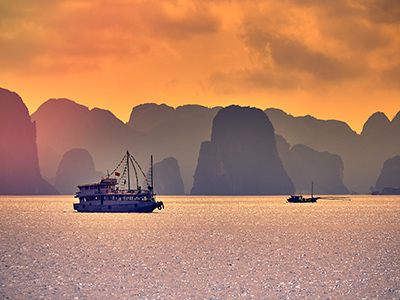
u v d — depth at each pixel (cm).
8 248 16388
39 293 10162
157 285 10869
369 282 11206
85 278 11538
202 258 14325
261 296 10012
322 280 11406
